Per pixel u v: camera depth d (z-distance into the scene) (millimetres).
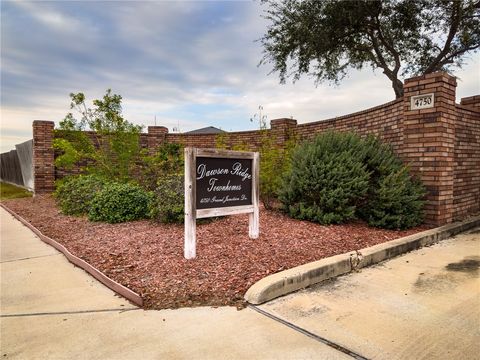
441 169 6188
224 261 4191
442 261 4609
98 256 4664
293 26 11102
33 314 3135
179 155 9500
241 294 3395
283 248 4668
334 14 10539
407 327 2807
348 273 4168
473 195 7688
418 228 6133
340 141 6773
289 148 8484
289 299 3379
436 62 11633
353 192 6008
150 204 6559
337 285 3770
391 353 2434
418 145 6445
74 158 10258
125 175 10031
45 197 11578
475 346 2516
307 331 2750
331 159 6289
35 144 12297
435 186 6234
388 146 6840
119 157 10008
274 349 2494
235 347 2525
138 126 10305
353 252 4473
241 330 2775
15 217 8734
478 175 7836
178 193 6312
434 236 5676
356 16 10633
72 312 3164
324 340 2611
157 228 6078
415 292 3545
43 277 4137
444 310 3115
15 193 14289
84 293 3625
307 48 11312
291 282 3561
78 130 10281
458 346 2516
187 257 4289
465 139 7238
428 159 6320
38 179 12375
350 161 6219
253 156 5078
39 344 2617
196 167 4414
